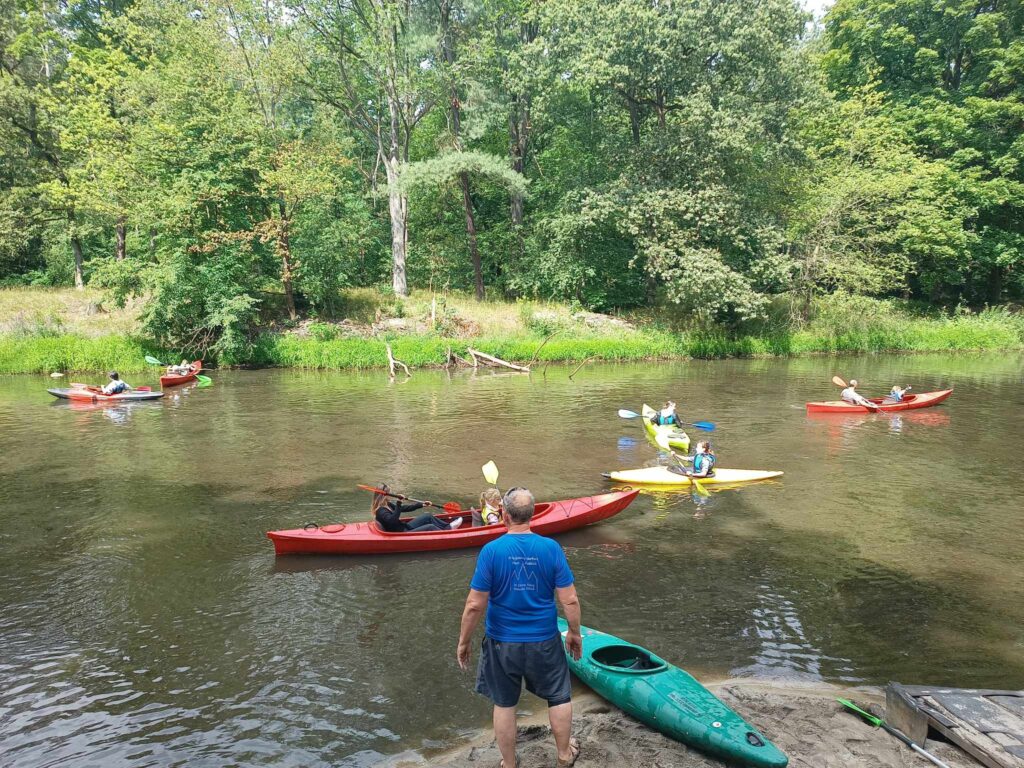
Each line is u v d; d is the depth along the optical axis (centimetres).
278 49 2944
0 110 2956
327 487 1116
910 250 3491
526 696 540
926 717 435
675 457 1327
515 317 3216
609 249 3462
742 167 3086
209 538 891
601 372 2572
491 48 3247
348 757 460
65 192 2828
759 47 2847
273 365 2736
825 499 1066
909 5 3594
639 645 612
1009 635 634
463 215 4047
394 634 638
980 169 3438
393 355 2717
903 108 3612
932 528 930
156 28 3098
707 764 428
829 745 443
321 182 2828
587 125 3328
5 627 654
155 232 2969
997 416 1745
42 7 3102
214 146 2681
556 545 389
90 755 466
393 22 3092
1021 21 3538
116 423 1636
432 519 880
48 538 891
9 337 2545
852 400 1812
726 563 808
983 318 3478
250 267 2861
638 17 2814
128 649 612
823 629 645
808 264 3116
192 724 501
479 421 1661
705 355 3041
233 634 639
